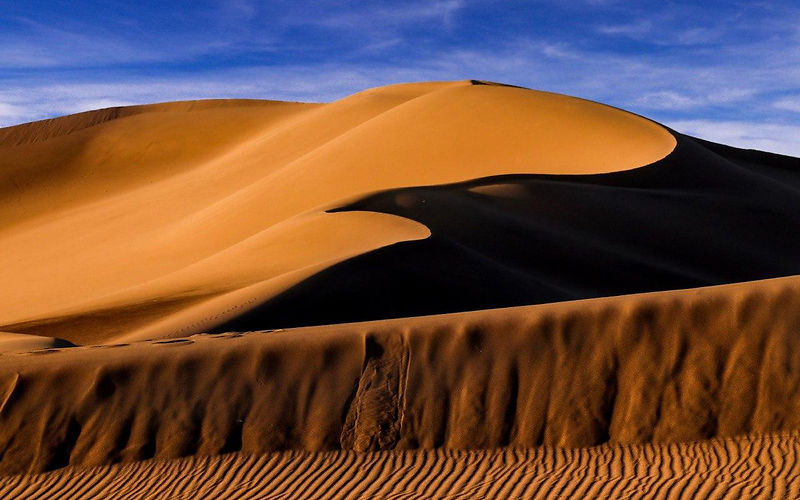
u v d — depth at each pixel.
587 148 43.59
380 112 63.31
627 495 8.88
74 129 88.50
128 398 11.12
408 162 44.06
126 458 10.65
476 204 32.19
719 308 10.91
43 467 10.62
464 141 45.22
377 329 11.67
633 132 44.97
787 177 53.44
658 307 11.09
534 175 37.53
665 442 10.12
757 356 10.45
